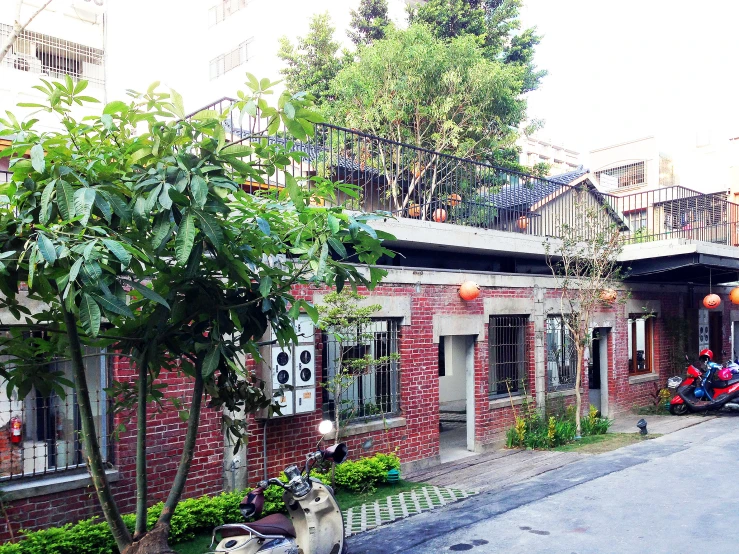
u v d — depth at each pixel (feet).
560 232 39.01
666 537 20.45
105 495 13.28
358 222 13.30
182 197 11.84
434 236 32.17
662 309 51.55
